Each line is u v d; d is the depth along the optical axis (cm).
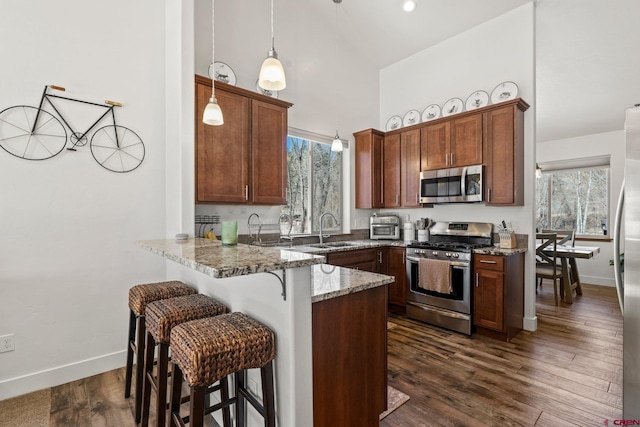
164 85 267
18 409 191
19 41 206
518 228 337
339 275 176
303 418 127
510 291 299
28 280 210
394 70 462
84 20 230
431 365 247
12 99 204
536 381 222
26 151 209
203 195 256
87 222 232
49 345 217
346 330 148
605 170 537
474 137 343
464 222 376
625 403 143
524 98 334
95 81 235
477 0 337
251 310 148
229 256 136
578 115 479
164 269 267
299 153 387
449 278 321
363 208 439
